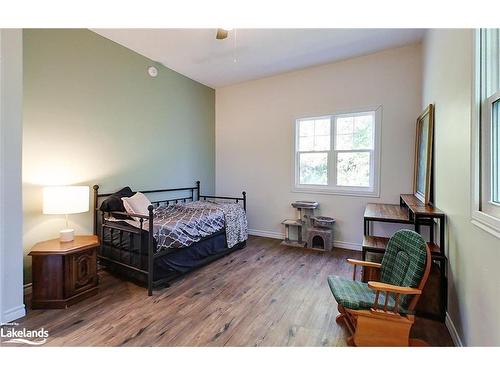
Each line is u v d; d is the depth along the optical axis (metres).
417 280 1.56
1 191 1.87
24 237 2.39
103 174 3.10
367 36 3.08
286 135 4.33
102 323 1.96
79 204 2.40
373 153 3.69
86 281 2.33
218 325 1.95
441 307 1.97
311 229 3.87
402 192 3.46
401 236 1.89
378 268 2.01
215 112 5.05
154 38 3.09
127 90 3.37
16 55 1.92
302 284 2.66
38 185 2.49
